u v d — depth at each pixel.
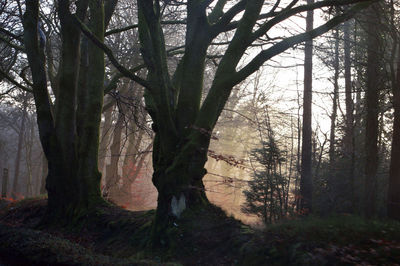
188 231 8.57
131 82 22.78
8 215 14.89
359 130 15.16
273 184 10.83
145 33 9.70
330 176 13.87
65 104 12.31
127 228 10.08
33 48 11.71
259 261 6.62
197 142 9.18
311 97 14.94
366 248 5.77
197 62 9.98
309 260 5.84
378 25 12.38
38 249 7.47
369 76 13.16
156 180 9.41
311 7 8.85
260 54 8.90
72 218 11.99
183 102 9.81
